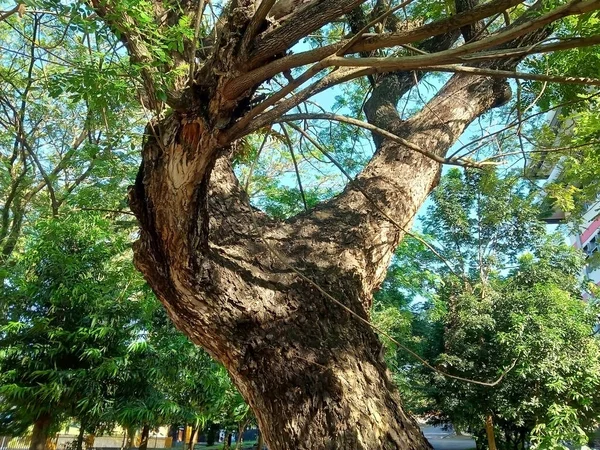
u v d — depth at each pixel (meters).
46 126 7.90
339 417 2.02
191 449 8.65
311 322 2.27
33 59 2.75
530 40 3.37
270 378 2.17
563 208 4.56
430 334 12.22
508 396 9.86
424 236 10.18
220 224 2.54
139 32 2.13
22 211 7.89
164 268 2.24
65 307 5.73
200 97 1.85
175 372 6.14
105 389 5.80
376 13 3.35
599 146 3.71
